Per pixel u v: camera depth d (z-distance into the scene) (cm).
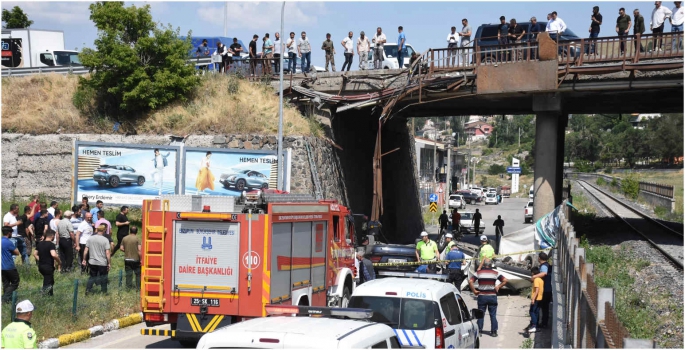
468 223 7731
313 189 4119
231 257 1762
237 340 806
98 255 2431
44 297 2033
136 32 4478
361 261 2691
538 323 2427
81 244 2780
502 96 4172
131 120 4450
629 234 4700
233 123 4266
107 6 4409
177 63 4431
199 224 1784
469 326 1766
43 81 4975
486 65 4062
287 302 1842
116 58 4353
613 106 5144
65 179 4425
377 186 4259
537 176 4150
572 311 1475
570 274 1620
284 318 956
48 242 2169
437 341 1501
